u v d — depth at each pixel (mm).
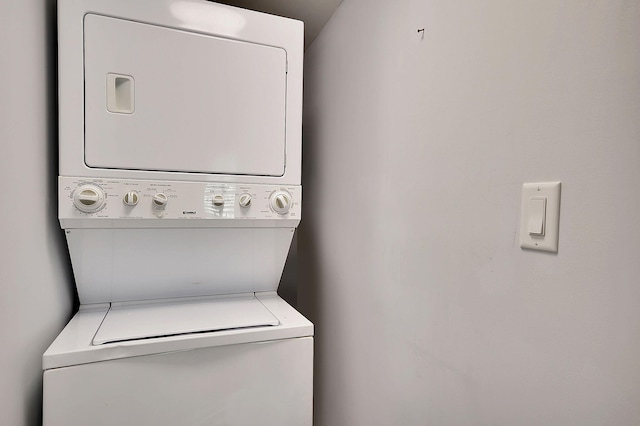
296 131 1731
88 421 1182
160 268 1670
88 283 1586
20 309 1101
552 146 769
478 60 986
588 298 695
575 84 721
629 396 628
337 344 1981
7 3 1019
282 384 1452
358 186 1734
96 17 1365
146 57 1443
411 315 1308
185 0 1507
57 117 1508
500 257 911
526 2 834
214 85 1561
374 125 1581
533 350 815
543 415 789
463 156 1045
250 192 1636
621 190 640
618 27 644
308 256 2486
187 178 1521
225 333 1379
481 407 971
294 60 1718
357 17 1738
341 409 1928
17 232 1080
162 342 1280
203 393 1334
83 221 1389
